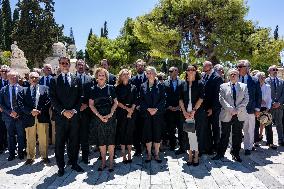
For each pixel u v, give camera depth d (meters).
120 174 6.10
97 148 8.06
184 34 24.02
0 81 8.35
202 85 6.73
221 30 22.92
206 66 7.46
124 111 6.87
